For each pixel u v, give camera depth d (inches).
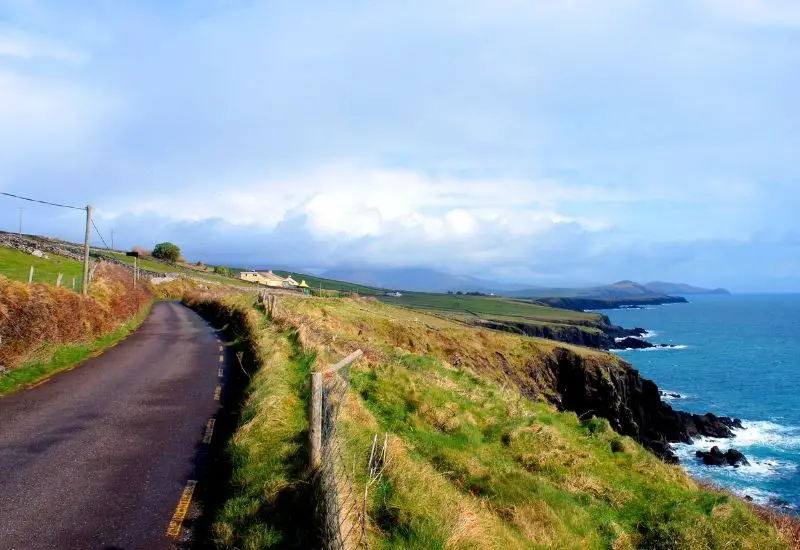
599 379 2452.0
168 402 536.1
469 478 436.1
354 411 472.7
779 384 3191.4
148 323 1364.4
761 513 458.6
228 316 1373.0
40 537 262.4
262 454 357.1
